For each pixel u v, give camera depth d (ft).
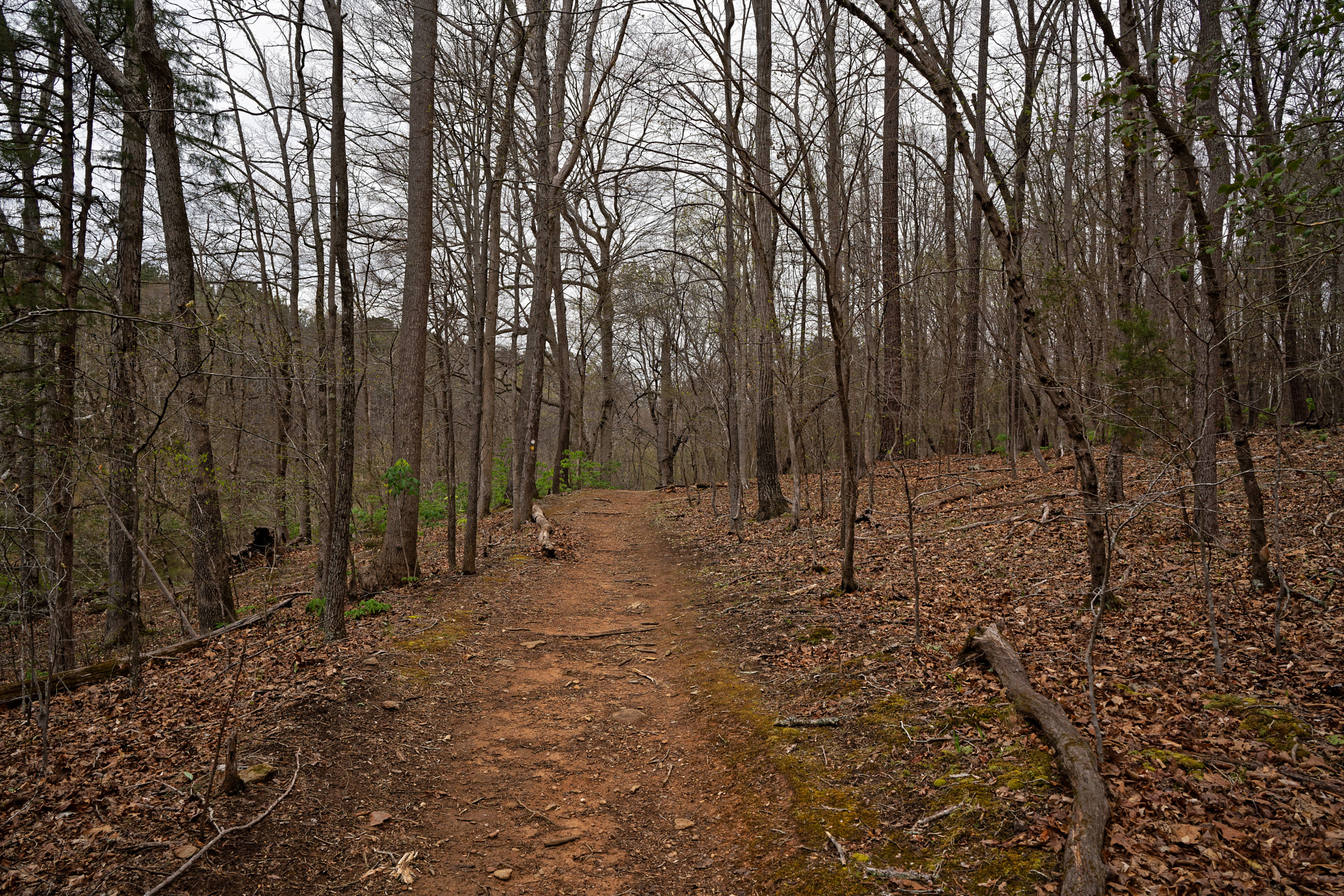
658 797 16.22
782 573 32.73
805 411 45.14
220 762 15.34
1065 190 41.42
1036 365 19.95
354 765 16.44
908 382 53.11
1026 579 25.86
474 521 36.65
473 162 40.19
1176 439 19.36
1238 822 10.91
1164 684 15.79
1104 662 17.30
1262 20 15.81
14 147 30.09
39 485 23.18
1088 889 9.74
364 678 21.11
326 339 42.47
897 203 60.49
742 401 54.70
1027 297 19.65
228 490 31.50
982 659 18.01
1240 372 23.12
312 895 12.23
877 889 11.36
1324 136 14.83
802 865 12.55
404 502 34.47
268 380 26.30
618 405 130.21
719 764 17.15
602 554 46.14
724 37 31.50
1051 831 11.40
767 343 47.73
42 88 33.35
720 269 53.16
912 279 26.76
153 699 20.30
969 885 10.91
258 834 13.24
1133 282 29.07
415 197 33.55
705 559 39.96
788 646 22.97
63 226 31.65
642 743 18.92
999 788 12.70
